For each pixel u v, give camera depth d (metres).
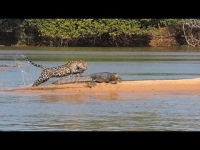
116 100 57.38
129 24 176.88
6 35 175.75
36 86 65.00
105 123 45.06
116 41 178.38
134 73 86.62
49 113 49.78
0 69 90.50
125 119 47.03
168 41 179.50
